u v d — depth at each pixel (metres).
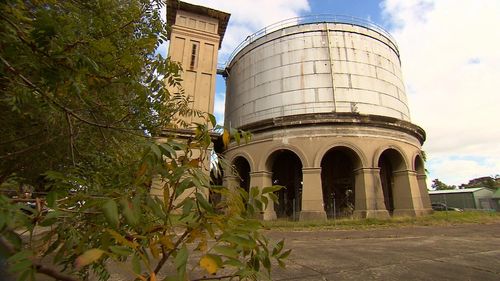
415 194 22.94
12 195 1.41
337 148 23.58
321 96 24.94
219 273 4.20
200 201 1.20
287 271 6.78
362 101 24.95
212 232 1.20
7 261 0.90
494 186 70.75
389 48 29.31
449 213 25.88
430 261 8.04
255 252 1.43
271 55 28.14
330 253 9.42
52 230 1.24
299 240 13.33
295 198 26.69
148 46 2.74
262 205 1.49
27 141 2.84
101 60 2.15
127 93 2.87
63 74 1.70
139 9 2.83
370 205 21.00
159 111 3.07
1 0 1.54
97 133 2.90
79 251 1.20
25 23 1.74
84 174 2.33
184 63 25.55
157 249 1.17
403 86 29.58
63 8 2.31
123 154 2.87
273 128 24.06
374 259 8.34
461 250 9.98
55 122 2.61
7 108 2.45
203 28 27.36
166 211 1.20
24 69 1.76
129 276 5.86
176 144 1.35
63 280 1.12
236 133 1.62
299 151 22.80
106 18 2.50
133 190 1.23
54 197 1.12
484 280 6.11
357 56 26.48
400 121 24.08
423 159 27.09
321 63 26.00
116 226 1.01
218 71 34.41
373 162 22.30
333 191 27.03
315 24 27.48
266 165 23.70
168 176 1.23
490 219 22.55
